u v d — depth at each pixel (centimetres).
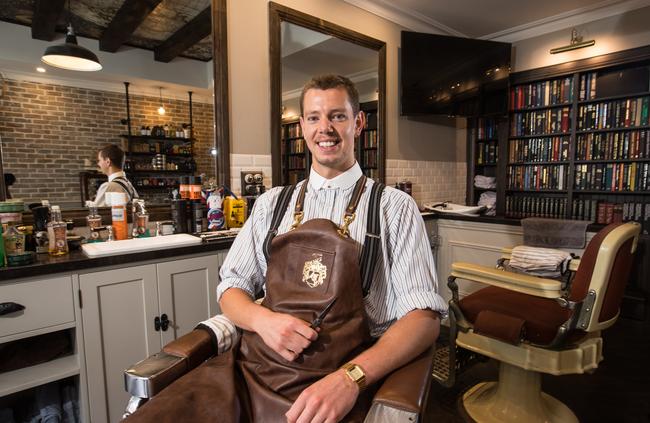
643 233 296
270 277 96
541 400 169
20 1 158
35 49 162
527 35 348
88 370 142
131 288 151
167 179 203
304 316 86
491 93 341
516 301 163
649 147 290
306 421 69
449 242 318
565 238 244
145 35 191
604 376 207
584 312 131
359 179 108
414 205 108
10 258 127
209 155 215
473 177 396
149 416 71
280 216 110
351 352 84
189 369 89
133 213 185
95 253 144
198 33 207
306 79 254
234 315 98
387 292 100
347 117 103
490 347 158
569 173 328
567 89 326
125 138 188
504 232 283
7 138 157
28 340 147
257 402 79
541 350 144
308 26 254
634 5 289
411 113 314
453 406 181
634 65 304
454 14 319
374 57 300
